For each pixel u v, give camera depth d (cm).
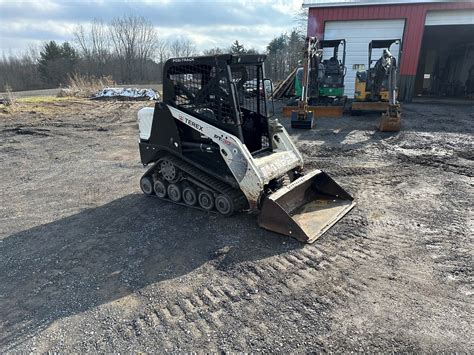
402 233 470
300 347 287
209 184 520
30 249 468
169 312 336
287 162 541
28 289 381
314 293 353
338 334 298
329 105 1509
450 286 357
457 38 2353
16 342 306
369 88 1429
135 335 308
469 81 2344
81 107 1850
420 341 288
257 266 404
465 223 493
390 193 614
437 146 928
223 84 479
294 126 1195
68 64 5456
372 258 412
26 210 600
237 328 311
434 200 579
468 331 297
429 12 1714
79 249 461
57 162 896
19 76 5553
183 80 516
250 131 572
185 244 461
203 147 520
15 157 949
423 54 2642
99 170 814
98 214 570
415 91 2673
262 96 558
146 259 430
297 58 4244
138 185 697
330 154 879
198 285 375
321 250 432
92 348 295
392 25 1767
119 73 5509
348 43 1855
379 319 314
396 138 1026
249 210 544
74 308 347
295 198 539
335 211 528
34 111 1684
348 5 1777
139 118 596
